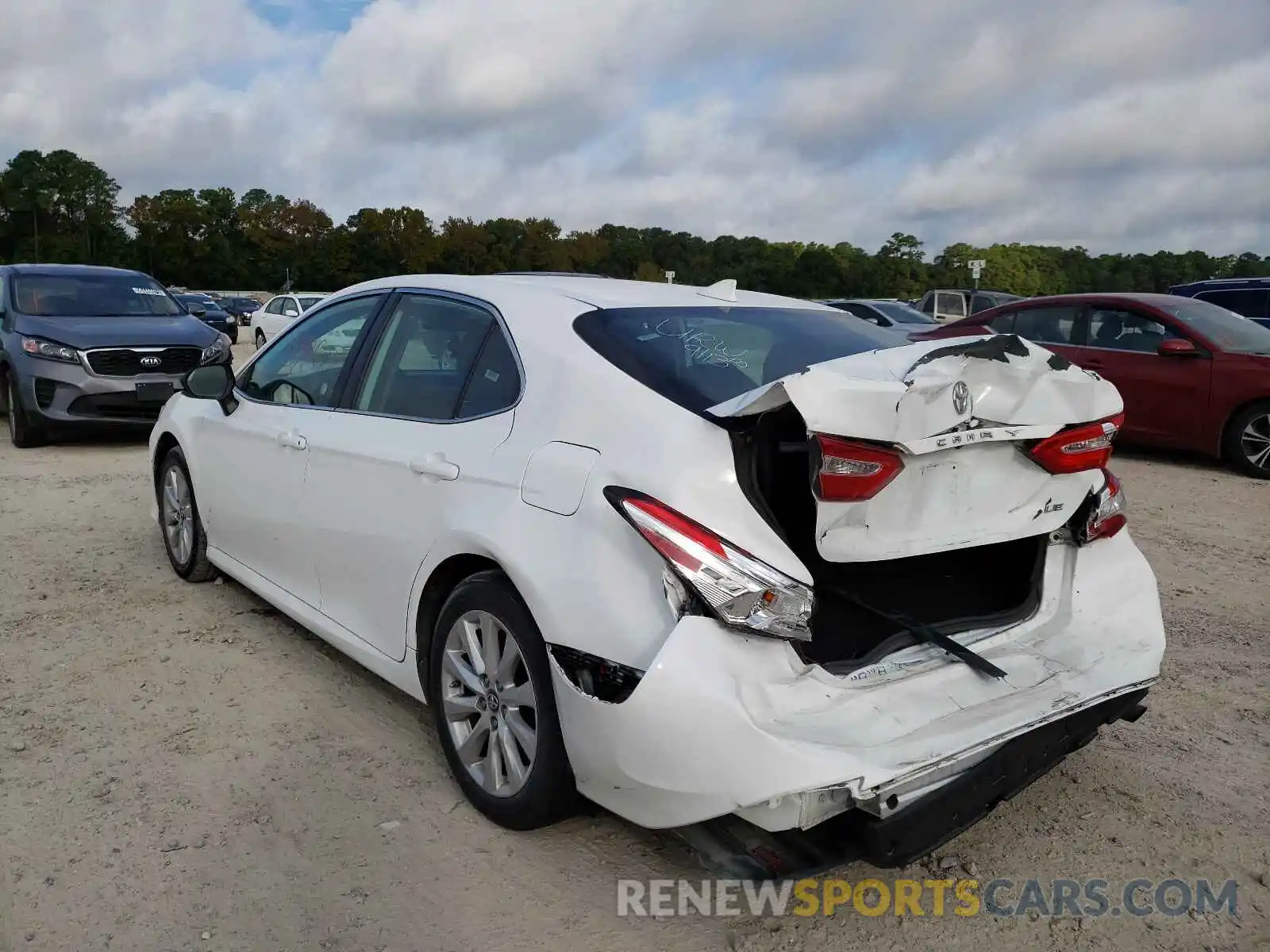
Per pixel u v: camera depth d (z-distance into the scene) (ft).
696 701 7.49
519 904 8.70
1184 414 30.22
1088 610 9.95
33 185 370.73
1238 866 9.52
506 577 9.43
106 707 12.35
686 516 7.86
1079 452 9.06
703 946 8.26
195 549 16.55
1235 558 20.22
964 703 8.38
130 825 9.76
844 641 8.75
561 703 8.50
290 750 11.32
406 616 10.91
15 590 16.65
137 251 369.30
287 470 13.10
